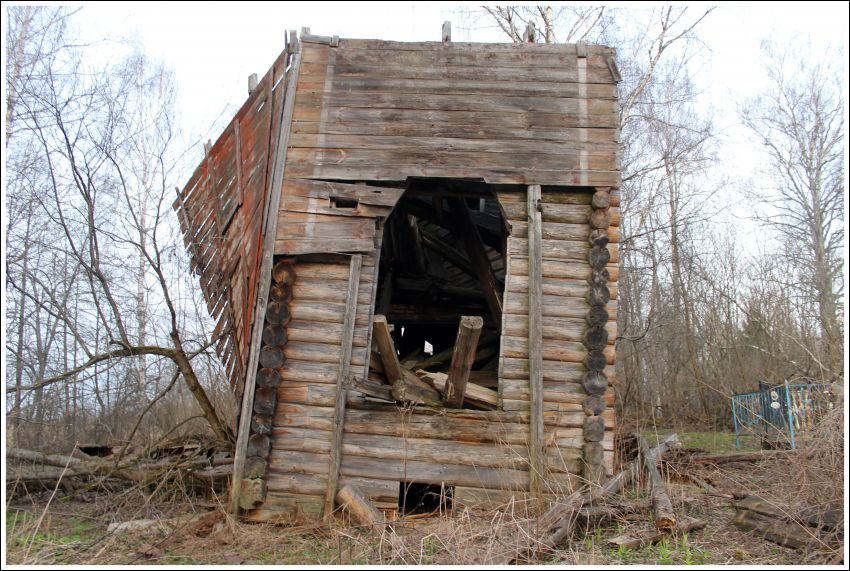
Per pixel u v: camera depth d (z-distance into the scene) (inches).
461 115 304.5
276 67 327.0
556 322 285.7
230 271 328.2
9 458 336.5
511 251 293.6
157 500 301.3
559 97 306.7
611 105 305.6
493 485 270.4
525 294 289.7
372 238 290.0
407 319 484.1
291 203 293.1
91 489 330.3
